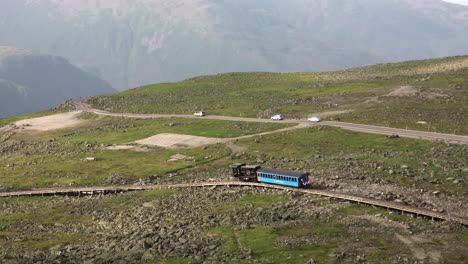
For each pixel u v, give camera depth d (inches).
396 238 3095.5
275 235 3218.5
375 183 4451.3
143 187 5378.9
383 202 3870.6
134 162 6712.6
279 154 6314.0
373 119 7677.2
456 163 4901.6
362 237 3127.5
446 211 3636.8
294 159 5915.4
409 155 5477.4
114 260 2938.0
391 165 5029.5
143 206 4603.8
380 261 2682.1
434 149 5649.6
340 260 2709.2
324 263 2667.3
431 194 4035.4
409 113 7765.8
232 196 4554.6
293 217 3654.0
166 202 4650.6
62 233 3922.2
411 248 2896.2
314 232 3248.0
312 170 5162.4
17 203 5285.4
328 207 3887.8
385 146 6141.7
